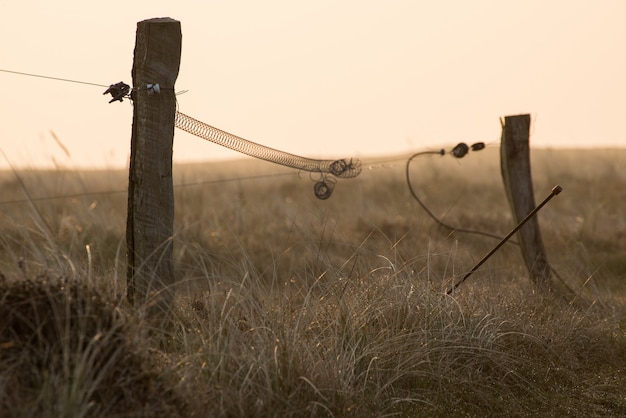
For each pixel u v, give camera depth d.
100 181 37.59
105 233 19.17
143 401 8.18
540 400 10.99
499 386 11.09
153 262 10.44
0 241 15.48
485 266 18.00
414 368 10.84
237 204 27.16
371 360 10.31
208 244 20.12
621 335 13.77
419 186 40.91
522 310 13.19
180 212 25.94
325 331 11.24
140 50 10.43
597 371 12.26
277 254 18.75
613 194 37.38
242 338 9.84
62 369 8.04
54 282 8.98
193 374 8.99
